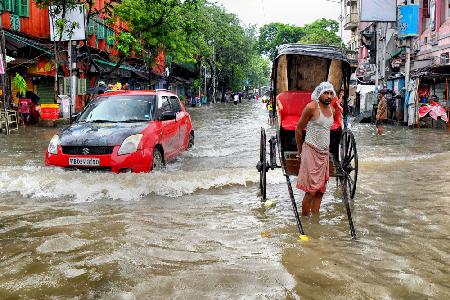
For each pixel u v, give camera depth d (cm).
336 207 620
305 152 561
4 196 675
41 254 435
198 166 938
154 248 451
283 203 643
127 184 704
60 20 1950
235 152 1152
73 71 2194
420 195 675
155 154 810
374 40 3216
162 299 340
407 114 2173
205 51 5066
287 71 786
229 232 505
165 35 2716
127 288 360
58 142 772
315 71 788
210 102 6238
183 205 629
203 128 1900
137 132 779
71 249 449
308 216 575
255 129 1844
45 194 680
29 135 1555
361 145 1348
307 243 464
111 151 743
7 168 851
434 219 550
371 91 2759
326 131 556
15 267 404
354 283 365
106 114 883
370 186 747
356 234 497
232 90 7494
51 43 2256
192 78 5528
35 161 994
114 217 564
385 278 375
